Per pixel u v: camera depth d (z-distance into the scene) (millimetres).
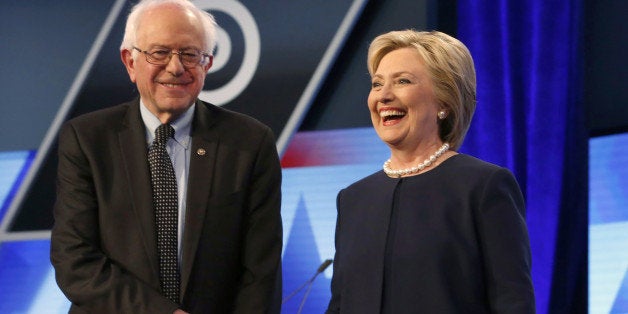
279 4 9570
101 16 10211
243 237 5973
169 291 5691
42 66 10258
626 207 8617
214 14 9703
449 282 4680
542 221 8914
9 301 9953
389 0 9391
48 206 9883
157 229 5746
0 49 10344
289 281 9461
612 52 8867
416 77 5023
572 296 8766
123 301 5512
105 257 5688
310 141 9523
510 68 9203
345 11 9375
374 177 5254
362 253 4969
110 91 9875
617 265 8625
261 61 9539
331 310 5184
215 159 5914
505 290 4594
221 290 5809
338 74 9516
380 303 4797
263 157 6035
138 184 5793
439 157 5059
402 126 5031
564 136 8906
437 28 9352
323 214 9453
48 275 9930
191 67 5828
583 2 8945
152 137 5973
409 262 4762
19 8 10367
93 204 5805
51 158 9922
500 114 9203
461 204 4781
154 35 5762
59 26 10273
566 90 8914
